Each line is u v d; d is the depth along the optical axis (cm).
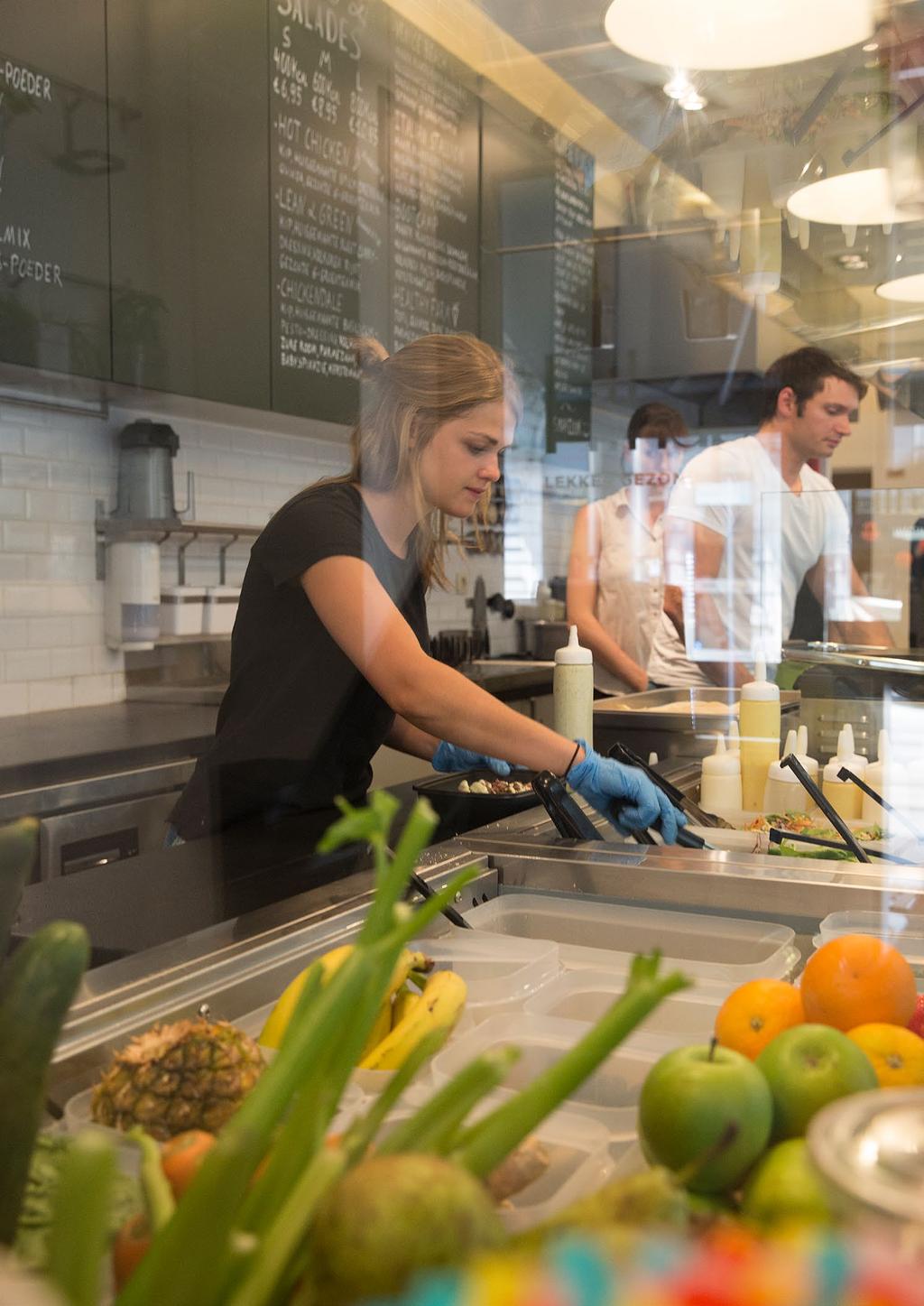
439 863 112
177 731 255
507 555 406
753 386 383
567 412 390
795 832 141
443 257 335
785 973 90
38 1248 43
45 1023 45
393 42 310
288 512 161
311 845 125
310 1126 40
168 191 255
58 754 226
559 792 126
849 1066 57
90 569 283
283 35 280
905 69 204
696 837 135
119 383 248
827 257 261
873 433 428
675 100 236
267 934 90
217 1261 35
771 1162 50
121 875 108
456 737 147
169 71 253
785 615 271
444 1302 29
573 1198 51
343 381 307
